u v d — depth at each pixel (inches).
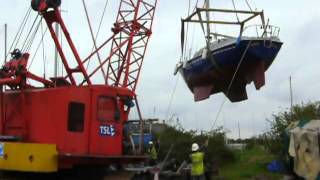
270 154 1455.5
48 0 782.5
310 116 1252.5
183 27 942.4
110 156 695.1
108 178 744.3
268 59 878.4
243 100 951.0
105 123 703.1
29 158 637.9
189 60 968.9
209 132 1321.4
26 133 684.7
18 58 717.9
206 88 957.2
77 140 676.7
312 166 800.9
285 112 1302.9
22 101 693.9
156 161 921.5
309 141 810.8
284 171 912.9
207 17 903.1
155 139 1104.2
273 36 877.8
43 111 678.5
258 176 1045.8
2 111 716.0
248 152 1846.7
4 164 648.4
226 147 1363.2
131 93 737.6
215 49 895.1
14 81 701.3
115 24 1406.3
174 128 1291.8
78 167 720.3
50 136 671.1
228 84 936.3
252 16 897.5
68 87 679.1
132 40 1414.9
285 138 883.4
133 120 757.9
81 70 792.3
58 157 652.1
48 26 802.8
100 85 701.9
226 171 1186.0
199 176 782.5
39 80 725.9
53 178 703.1
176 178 828.0
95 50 1040.8
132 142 749.3
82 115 683.4
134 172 770.2
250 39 858.8
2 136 683.4
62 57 800.9
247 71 900.0
